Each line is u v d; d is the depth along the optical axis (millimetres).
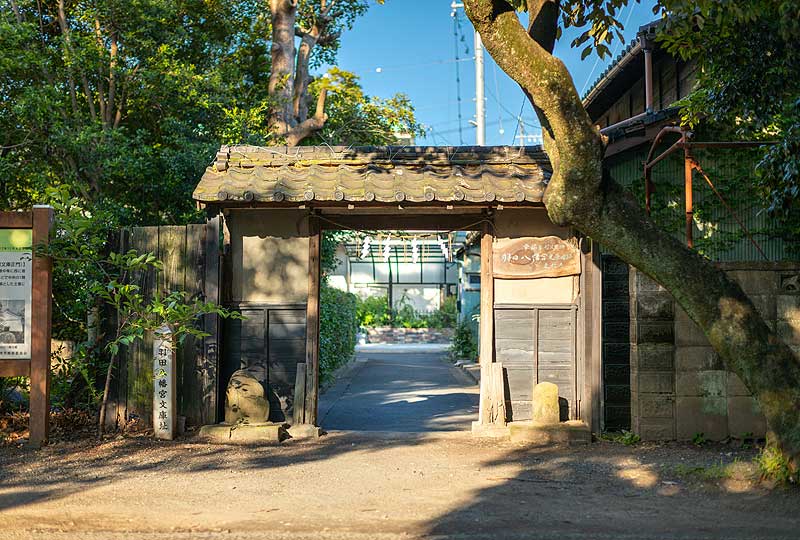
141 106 16969
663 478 7660
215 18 19000
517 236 10359
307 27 22969
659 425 9516
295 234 10336
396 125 22141
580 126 6977
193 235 10195
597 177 7094
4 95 15047
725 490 7133
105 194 15492
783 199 9336
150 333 10078
